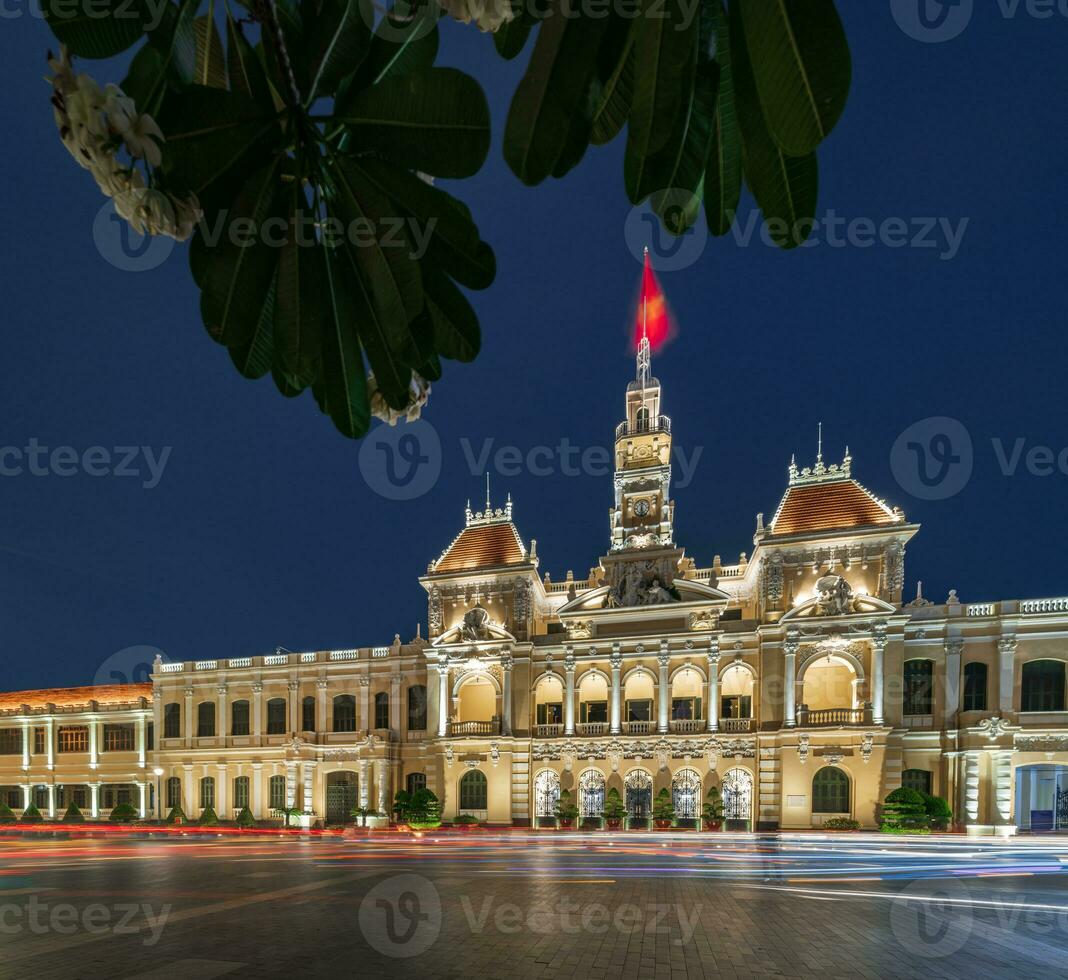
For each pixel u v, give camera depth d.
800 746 42.81
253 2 2.70
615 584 51.53
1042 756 40.09
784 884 22.22
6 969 12.14
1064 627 41.09
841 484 47.69
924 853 32.06
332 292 3.10
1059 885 22.56
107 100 2.17
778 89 2.06
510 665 51.44
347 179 2.85
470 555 55.75
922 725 43.12
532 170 2.49
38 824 60.50
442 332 3.19
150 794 62.06
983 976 12.02
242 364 3.17
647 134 2.24
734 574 51.97
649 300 56.75
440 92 2.58
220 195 2.78
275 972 11.89
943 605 43.88
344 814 55.28
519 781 49.44
